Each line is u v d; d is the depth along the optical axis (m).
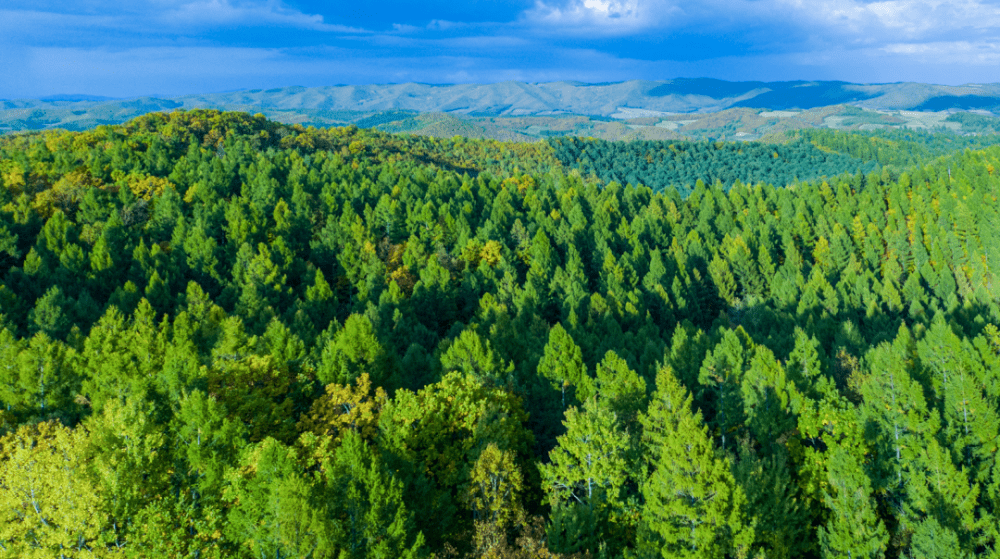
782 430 44.22
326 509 27.22
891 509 38.22
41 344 50.16
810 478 40.50
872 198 173.12
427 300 94.75
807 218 154.12
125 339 55.25
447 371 54.41
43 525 26.06
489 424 38.62
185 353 45.19
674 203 174.75
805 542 35.53
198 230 106.81
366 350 49.41
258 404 39.00
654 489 30.09
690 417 37.94
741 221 157.38
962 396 42.69
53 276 89.69
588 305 90.88
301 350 52.03
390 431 35.81
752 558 28.86
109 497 26.78
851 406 42.19
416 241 113.88
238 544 28.14
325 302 90.06
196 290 80.44
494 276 104.56
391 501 28.31
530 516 36.22
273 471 27.44
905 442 39.19
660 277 108.12
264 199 134.88
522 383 57.19
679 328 66.88
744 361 55.75
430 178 192.88
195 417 31.92
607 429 35.38
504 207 149.12
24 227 109.44
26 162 142.38
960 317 84.44
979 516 36.72
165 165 157.00
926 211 155.75
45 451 28.58
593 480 35.22
